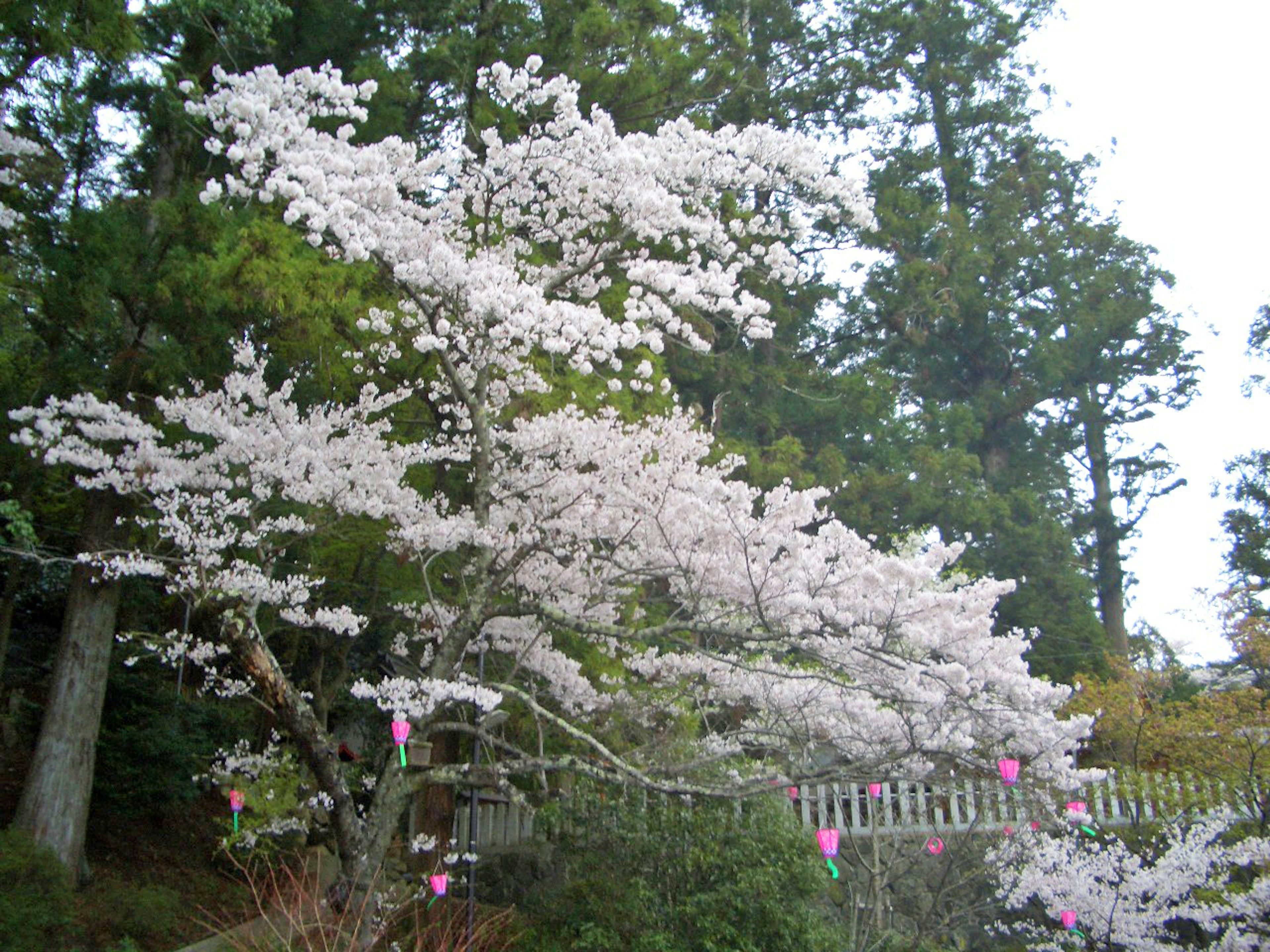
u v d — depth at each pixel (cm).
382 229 816
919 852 1020
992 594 849
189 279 864
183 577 848
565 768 809
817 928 883
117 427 770
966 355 2503
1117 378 2402
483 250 932
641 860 902
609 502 847
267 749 1116
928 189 2588
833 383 2077
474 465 1033
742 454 1609
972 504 1941
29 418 792
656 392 1191
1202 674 2012
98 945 888
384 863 1076
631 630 845
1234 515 2016
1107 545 2386
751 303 930
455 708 1041
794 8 2236
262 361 865
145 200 1046
